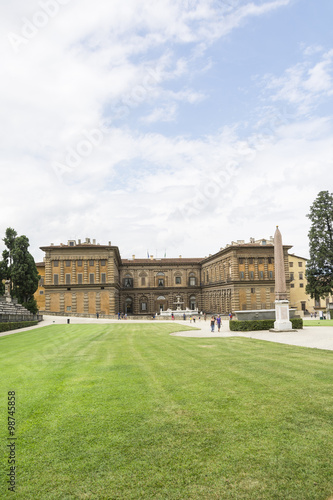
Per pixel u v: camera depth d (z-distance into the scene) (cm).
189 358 1870
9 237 7875
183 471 686
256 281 8444
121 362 1772
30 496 616
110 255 8688
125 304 10975
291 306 9962
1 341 3170
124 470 693
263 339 2872
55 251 8650
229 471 684
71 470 696
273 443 792
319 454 741
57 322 6675
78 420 936
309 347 2277
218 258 9644
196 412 984
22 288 7575
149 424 904
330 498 602
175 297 11125
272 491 621
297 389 1193
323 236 7225
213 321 4088
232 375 1416
